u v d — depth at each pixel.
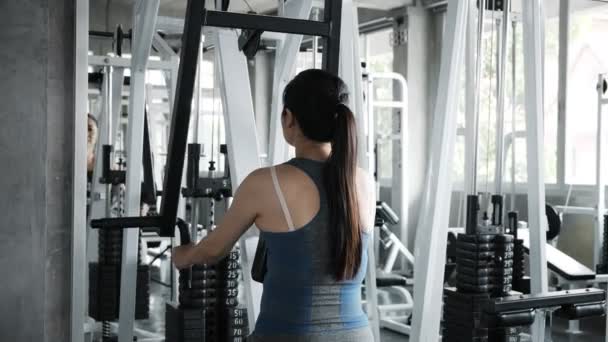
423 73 7.21
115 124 4.45
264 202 1.39
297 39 2.44
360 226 1.44
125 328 3.01
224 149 2.70
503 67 2.43
